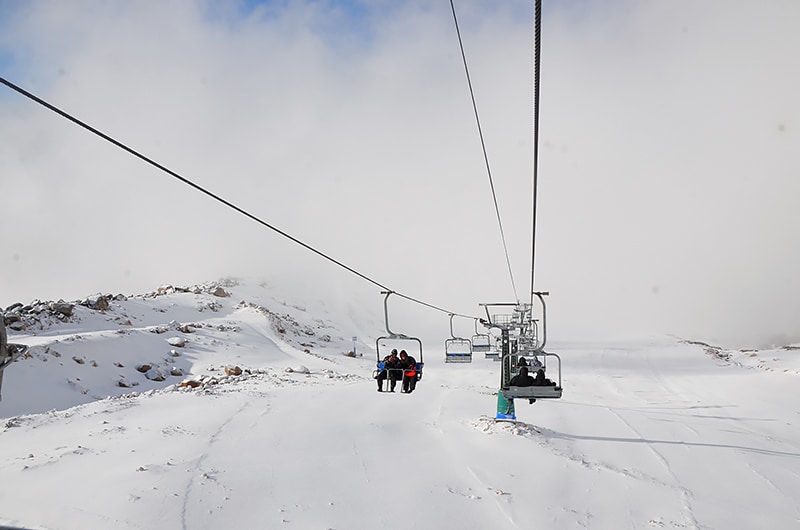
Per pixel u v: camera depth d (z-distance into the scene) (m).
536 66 9.22
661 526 14.87
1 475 15.23
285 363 55.47
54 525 12.31
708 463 21.78
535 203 15.55
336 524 13.48
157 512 13.27
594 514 15.34
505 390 21.88
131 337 49.59
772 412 41.53
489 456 19.61
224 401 27.02
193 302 76.19
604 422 29.48
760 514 16.45
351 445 19.95
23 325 46.53
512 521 14.41
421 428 23.34
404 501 15.09
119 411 23.77
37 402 34.34
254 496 14.76
